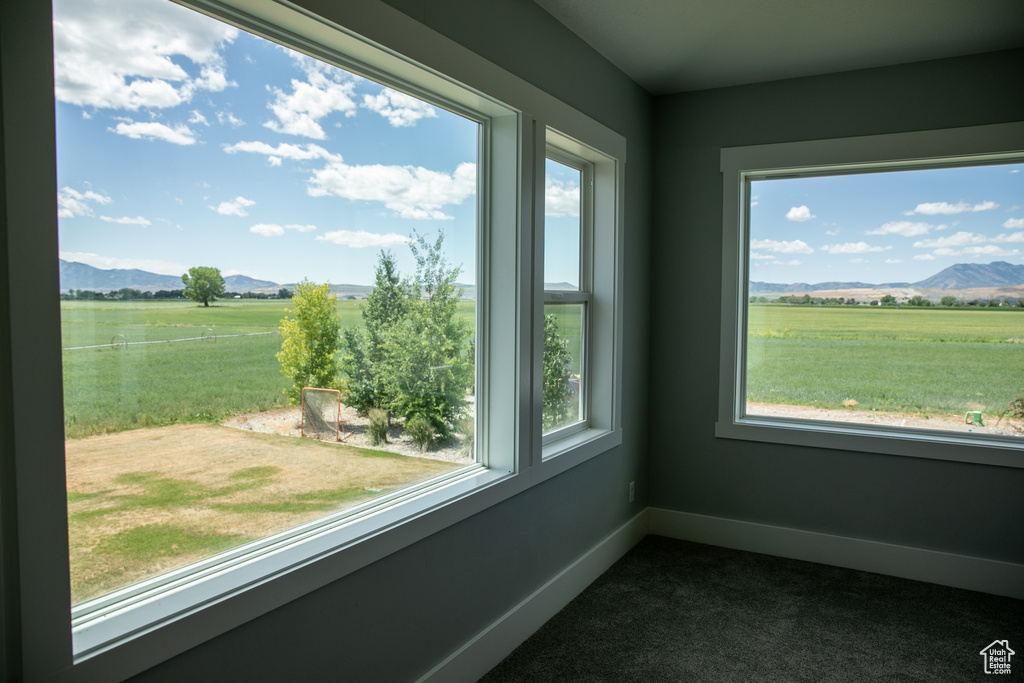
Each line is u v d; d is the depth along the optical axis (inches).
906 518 129.2
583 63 113.5
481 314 97.7
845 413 138.2
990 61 119.6
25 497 42.7
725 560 136.8
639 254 142.6
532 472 100.6
